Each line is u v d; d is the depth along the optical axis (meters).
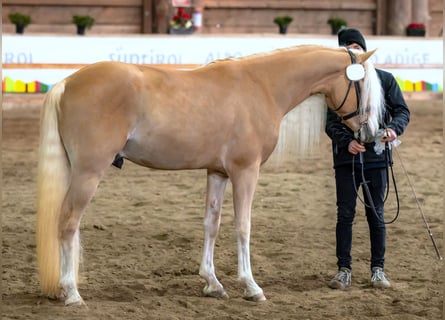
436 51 25.56
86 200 7.14
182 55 23.89
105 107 7.08
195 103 7.38
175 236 10.50
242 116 7.56
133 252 9.67
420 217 11.69
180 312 7.24
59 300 7.36
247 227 7.65
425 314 7.25
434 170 15.70
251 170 7.66
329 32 29.81
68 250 7.20
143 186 14.20
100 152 7.08
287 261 9.37
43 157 7.18
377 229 8.34
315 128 8.52
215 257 9.45
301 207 12.51
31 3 27.52
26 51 23.36
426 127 21.41
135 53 23.66
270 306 7.53
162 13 28.02
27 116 22.19
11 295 7.70
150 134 7.26
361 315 7.25
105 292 7.89
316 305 7.57
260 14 29.39
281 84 7.86
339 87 8.00
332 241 10.40
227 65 7.77
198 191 13.82
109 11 28.31
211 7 28.88
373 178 8.31
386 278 8.62
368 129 8.00
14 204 12.42
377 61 25.23
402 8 28.88
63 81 7.27
